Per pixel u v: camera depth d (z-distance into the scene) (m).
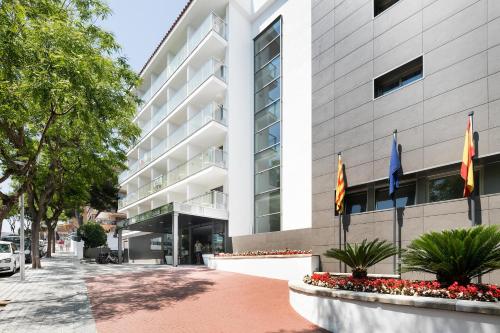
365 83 13.87
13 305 9.98
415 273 11.03
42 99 9.45
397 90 12.62
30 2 10.46
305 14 20.45
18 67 9.65
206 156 22.38
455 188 11.09
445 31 11.38
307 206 18.80
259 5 24.14
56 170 22.08
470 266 6.83
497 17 10.12
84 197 34.72
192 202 23.84
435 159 11.21
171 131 29.61
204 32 24.17
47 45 10.01
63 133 17.42
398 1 12.98
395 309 6.49
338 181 14.06
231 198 22.11
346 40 14.88
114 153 23.28
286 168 20.56
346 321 7.35
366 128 13.57
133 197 35.97
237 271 17.48
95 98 11.20
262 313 9.11
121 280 14.76
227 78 23.28
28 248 31.02
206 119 23.05
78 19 12.72
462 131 10.59
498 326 5.29
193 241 26.80
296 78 20.53
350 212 14.46
